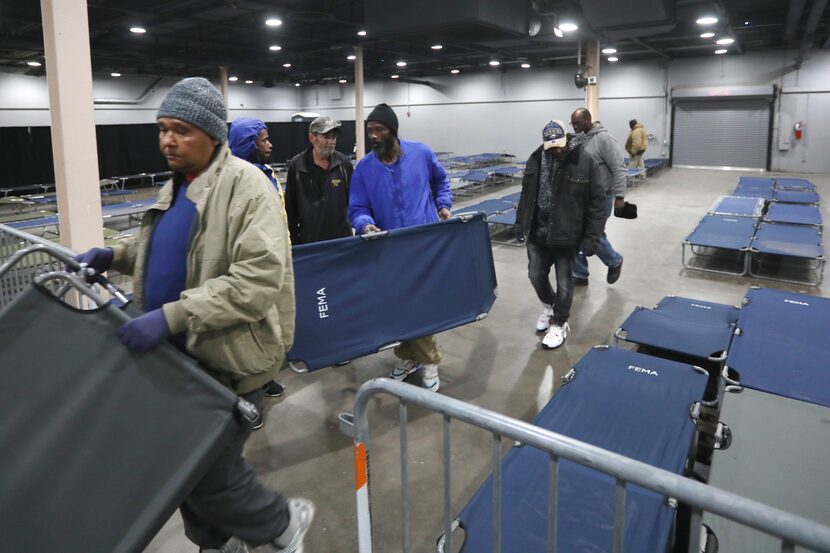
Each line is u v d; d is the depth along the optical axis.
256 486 1.41
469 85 19.45
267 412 2.79
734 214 6.46
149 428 1.20
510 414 2.77
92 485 1.19
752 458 1.88
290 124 18.83
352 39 11.27
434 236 2.81
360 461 1.33
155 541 1.89
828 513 1.62
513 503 1.72
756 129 15.07
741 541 1.52
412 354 2.93
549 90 17.97
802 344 2.84
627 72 16.62
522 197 3.54
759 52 14.66
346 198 3.16
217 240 1.27
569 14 7.93
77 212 3.25
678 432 2.11
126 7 8.39
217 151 1.33
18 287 2.88
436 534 1.94
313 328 2.46
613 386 2.47
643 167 13.04
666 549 1.51
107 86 16.98
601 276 5.20
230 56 14.22
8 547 1.18
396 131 2.70
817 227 5.77
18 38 10.21
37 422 1.26
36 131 13.79
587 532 1.58
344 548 1.88
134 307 1.38
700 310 3.59
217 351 1.28
